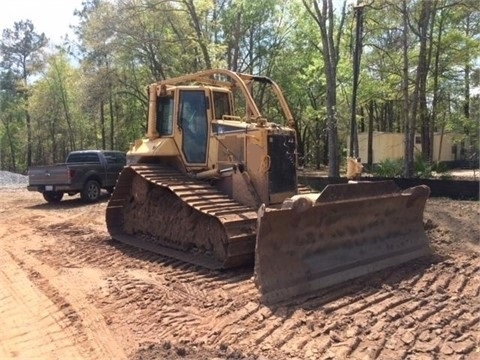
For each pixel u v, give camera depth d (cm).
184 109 867
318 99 3706
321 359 436
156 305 582
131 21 2455
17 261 822
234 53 2712
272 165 778
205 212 706
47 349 488
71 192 1591
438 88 2842
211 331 506
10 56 5122
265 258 594
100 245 919
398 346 460
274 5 2784
